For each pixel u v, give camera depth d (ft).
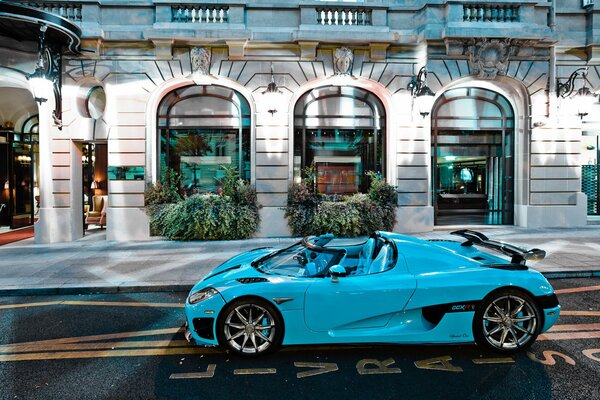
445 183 40.57
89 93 37.45
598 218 45.11
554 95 38.29
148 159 35.94
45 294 19.65
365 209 35.42
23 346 13.26
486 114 40.55
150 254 28.22
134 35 34.91
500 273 12.42
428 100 34.47
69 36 32.01
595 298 18.17
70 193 35.17
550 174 39.01
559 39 36.96
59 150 35.12
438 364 11.57
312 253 14.67
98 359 12.21
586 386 10.23
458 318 11.93
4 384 10.66
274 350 12.07
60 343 13.51
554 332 13.99
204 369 11.47
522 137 39.63
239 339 12.41
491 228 38.58
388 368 11.36
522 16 36.96
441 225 40.47
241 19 35.96
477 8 36.91
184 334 13.99
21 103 43.55
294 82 36.94
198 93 37.65
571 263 23.66
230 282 12.63
